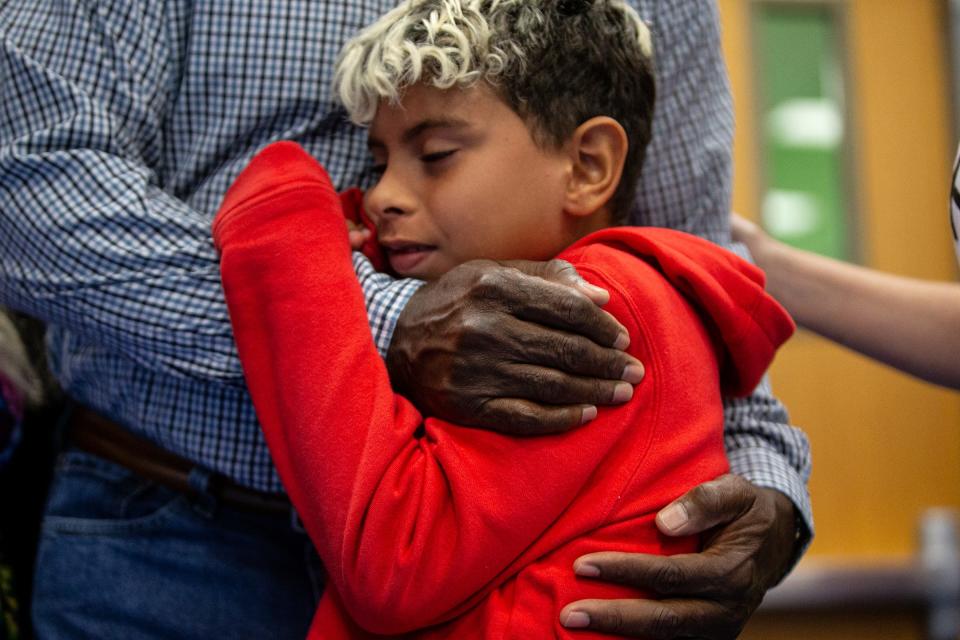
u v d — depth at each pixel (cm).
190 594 84
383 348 74
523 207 80
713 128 99
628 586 67
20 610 99
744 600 71
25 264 81
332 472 65
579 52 83
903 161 260
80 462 90
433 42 77
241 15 86
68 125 80
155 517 86
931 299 106
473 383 67
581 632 65
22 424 102
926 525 253
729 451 90
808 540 86
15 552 101
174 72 87
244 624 84
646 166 98
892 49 261
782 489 83
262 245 72
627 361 68
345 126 90
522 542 66
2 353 100
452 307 69
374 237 84
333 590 72
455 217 79
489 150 78
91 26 84
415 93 78
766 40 258
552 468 66
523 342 67
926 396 256
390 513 64
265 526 86
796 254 112
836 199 260
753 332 78
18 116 83
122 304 77
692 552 71
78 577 85
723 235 100
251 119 87
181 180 88
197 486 85
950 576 248
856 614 251
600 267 73
